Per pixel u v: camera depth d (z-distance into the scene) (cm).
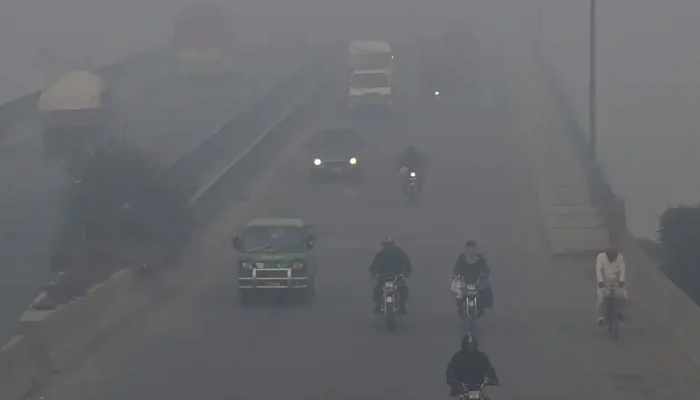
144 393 7144
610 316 8775
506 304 10269
